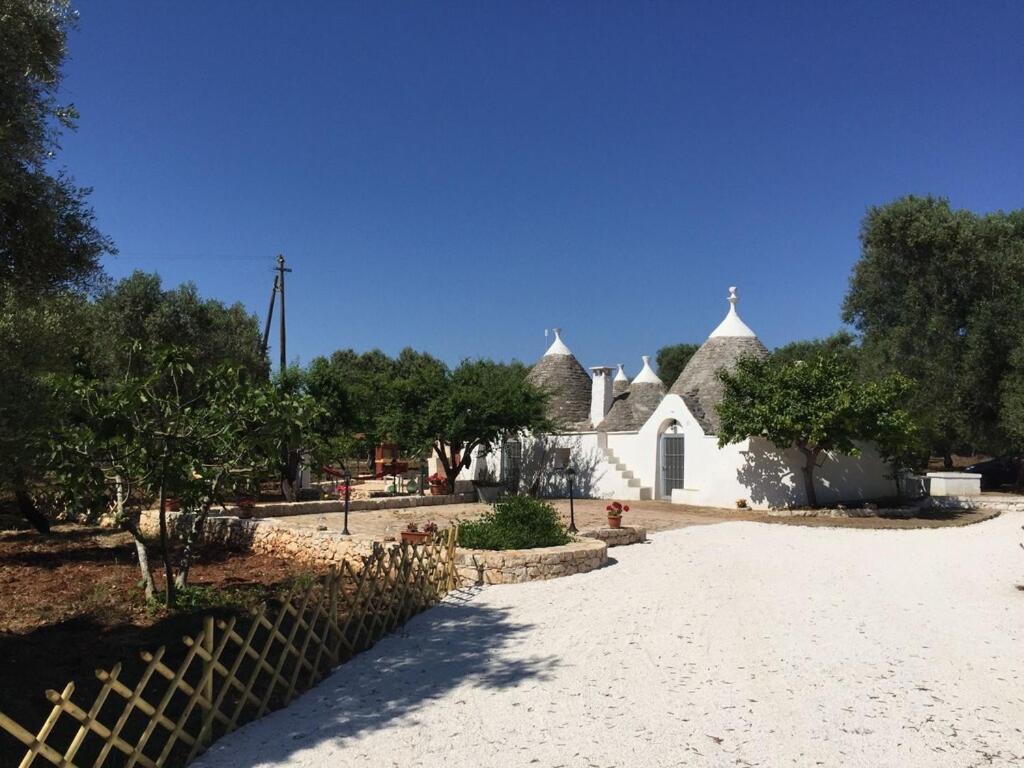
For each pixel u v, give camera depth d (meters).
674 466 26.50
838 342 49.34
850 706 6.58
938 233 31.61
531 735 5.94
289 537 15.01
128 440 8.48
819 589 11.51
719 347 27.39
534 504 13.64
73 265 7.54
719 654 8.08
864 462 25.23
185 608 10.04
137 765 5.35
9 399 6.52
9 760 5.41
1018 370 28.22
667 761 5.47
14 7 6.45
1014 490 32.66
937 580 12.59
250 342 27.34
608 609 10.06
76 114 7.21
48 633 8.84
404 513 20.97
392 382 26.02
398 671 7.63
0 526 17.44
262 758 5.55
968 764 5.47
